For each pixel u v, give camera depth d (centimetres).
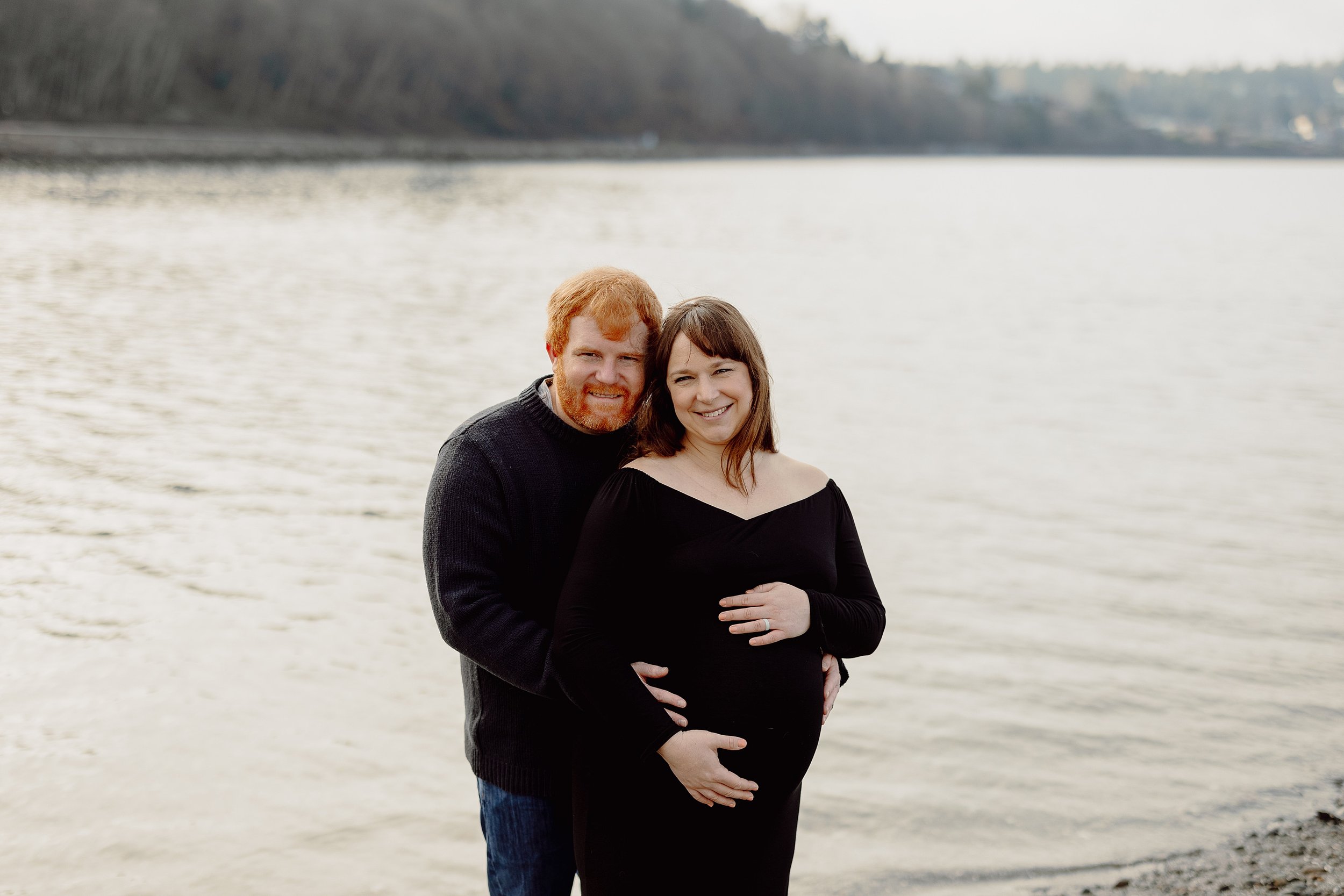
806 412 1107
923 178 9394
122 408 1005
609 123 11669
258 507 728
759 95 14125
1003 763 422
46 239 2406
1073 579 646
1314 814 383
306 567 618
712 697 205
